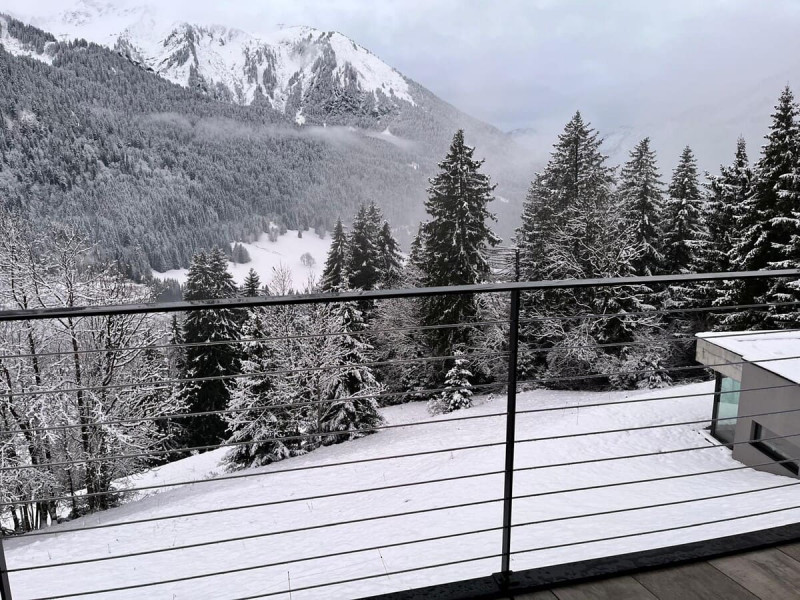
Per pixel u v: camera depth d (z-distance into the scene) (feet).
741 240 55.77
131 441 39.32
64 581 22.48
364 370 47.57
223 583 20.43
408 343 68.08
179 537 27.25
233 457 45.88
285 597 14.92
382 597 5.70
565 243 66.49
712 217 67.21
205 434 63.05
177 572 22.52
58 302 42.68
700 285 64.03
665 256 70.28
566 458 35.04
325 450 45.06
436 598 5.68
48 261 42.88
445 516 25.63
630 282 5.61
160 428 45.39
